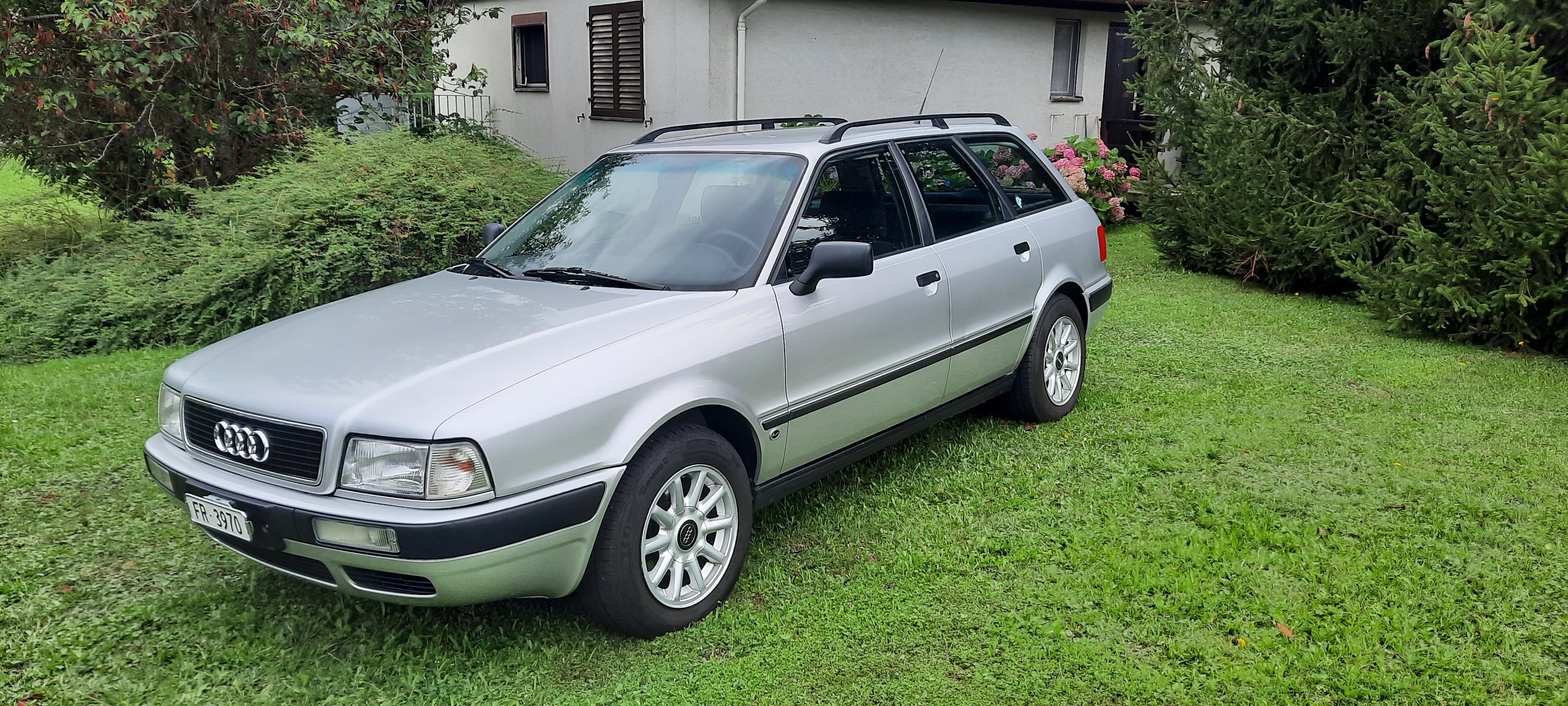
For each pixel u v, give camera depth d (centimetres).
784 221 392
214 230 760
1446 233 786
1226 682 303
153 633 343
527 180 846
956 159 492
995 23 1283
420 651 332
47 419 564
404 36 986
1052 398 545
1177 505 436
